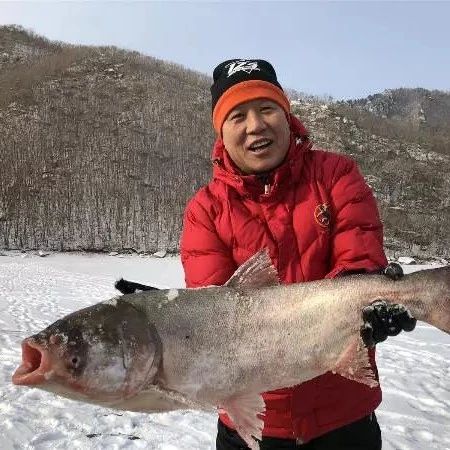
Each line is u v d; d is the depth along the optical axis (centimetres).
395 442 222
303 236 106
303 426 104
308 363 95
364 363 92
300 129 113
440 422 248
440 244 2081
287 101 112
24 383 82
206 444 213
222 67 115
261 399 93
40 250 1684
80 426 227
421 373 338
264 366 93
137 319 89
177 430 225
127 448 209
